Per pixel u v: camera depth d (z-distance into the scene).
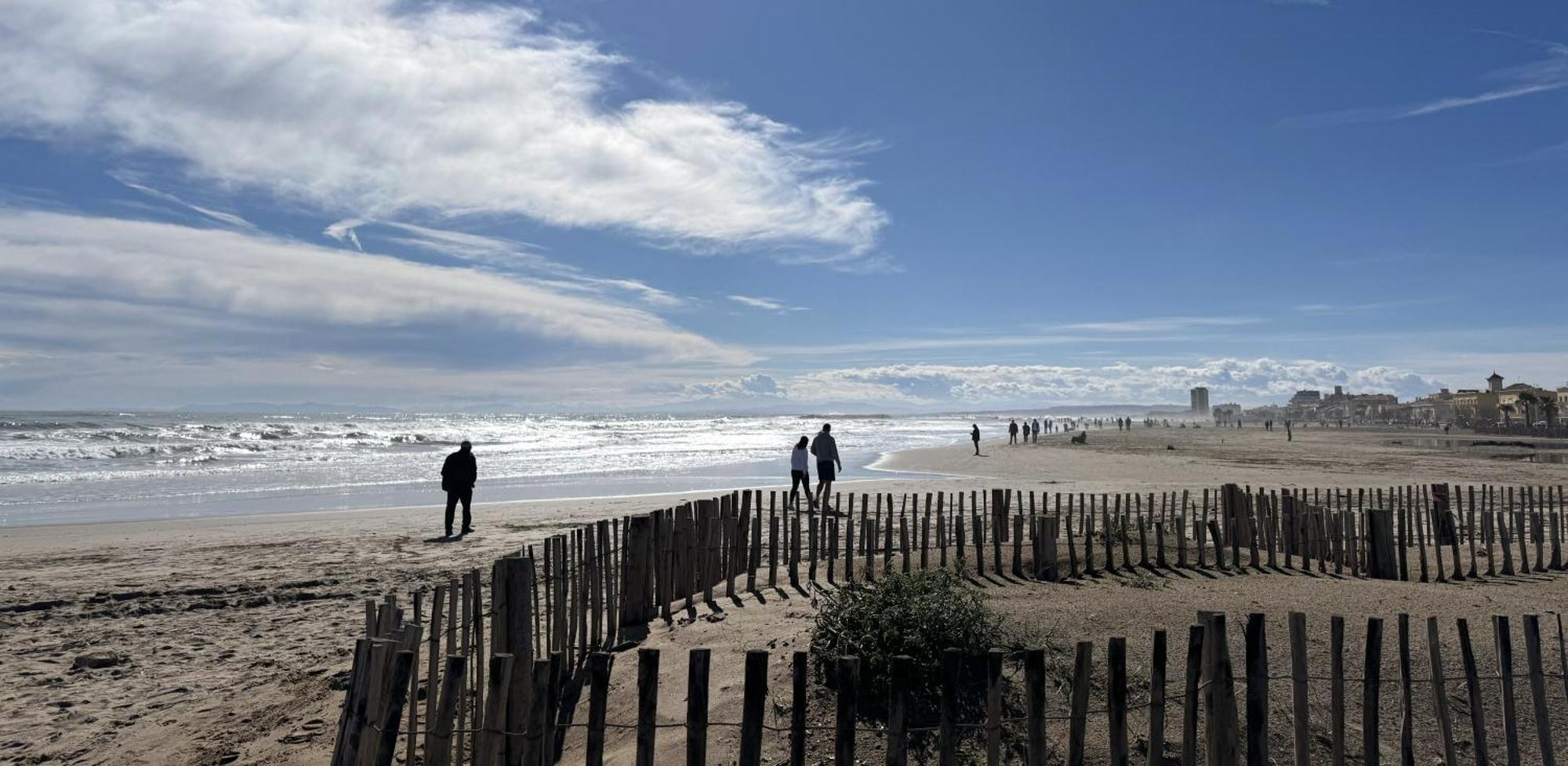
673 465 39.66
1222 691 4.70
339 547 14.58
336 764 4.11
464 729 5.83
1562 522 12.61
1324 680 6.20
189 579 11.85
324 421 122.56
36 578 12.06
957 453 46.81
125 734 6.51
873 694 5.64
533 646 7.02
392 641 4.28
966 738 5.30
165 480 31.02
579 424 135.88
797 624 7.20
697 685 4.15
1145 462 37.34
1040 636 6.56
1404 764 5.22
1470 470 31.36
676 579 8.48
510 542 15.13
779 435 88.38
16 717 6.85
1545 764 5.35
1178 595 8.22
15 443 45.03
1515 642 7.01
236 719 6.69
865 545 10.64
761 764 5.05
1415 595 8.60
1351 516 10.22
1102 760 5.16
